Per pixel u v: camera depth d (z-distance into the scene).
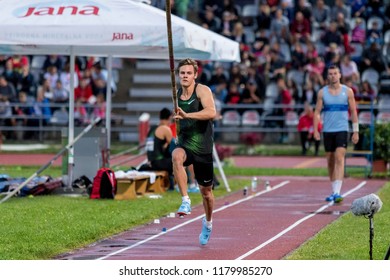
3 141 60.59
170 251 23.27
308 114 56.81
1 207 30.34
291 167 50.66
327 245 23.47
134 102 63.88
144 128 54.03
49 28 32.00
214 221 28.84
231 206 32.88
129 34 32.00
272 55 62.31
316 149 56.78
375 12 65.19
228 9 65.69
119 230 26.67
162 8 64.62
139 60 64.69
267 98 61.34
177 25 32.28
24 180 35.50
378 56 63.22
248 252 23.06
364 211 20.94
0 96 60.66
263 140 60.59
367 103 54.59
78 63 61.00
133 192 33.78
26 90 61.50
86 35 32.00
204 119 23.05
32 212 29.14
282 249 23.52
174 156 23.17
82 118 59.59
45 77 60.88
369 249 22.17
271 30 63.94
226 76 62.84
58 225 26.39
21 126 60.09
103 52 37.97
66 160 35.72
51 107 60.31
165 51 37.41
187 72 23.34
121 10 32.53
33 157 54.34
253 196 36.31
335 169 34.41
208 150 23.44
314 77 60.44
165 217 29.69
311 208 32.50
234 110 60.38
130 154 55.28
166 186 37.19
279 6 65.25
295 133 60.44
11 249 22.44
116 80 63.94
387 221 27.64
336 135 34.44
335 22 64.31
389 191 37.62
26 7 32.69
